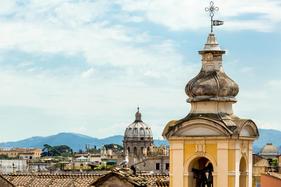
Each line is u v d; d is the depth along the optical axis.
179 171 42.81
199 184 43.31
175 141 42.88
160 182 65.88
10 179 85.12
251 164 43.81
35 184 82.75
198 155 42.34
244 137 42.50
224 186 41.72
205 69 42.78
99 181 60.06
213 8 43.38
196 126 42.31
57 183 81.94
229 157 41.72
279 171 121.12
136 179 60.47
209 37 43.06
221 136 41.66
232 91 42.41
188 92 42.78
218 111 42.22
